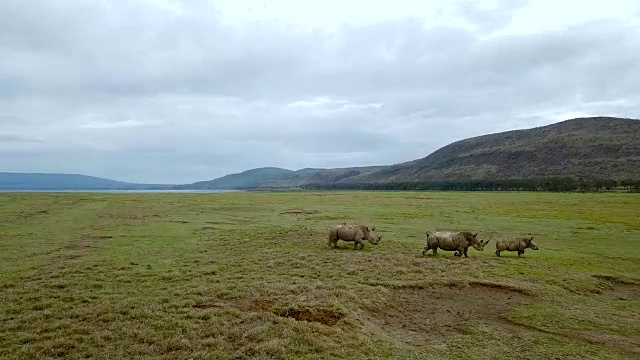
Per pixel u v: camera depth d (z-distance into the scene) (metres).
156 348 11.80
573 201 79.75
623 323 16.17
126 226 40.28
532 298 19.08
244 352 11.66
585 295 20.61
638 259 29.27
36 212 52.44
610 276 23.94
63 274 19.94
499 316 16.73
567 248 33.53
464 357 12.43
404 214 56.56
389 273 21.52
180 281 18.91
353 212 58.94
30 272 20.39
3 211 52.12
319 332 13.12
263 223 44.50
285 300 15.88
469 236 27.36
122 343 12.03
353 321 14.28
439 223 47.41
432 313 16.67
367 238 28.88
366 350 12.31
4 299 16.02
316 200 86.50
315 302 15.66
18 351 11.44
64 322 13.44
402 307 17.00
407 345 13.12
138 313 14.16
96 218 47.34
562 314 16.94
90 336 12.41
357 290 17.97
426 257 26.42
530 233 41.09
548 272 23.50
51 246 28.58
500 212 59.94
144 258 24.19
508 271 23.14
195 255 25.20
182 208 62.78
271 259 23.95
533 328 15.49
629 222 49.03
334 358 11.62
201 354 11.45
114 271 20.59
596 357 12.92
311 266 22.33
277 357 11.48
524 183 174.62
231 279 19.27
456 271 22.55
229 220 47.12
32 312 14.54
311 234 34.47
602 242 36.53
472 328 15.05
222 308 15.05
